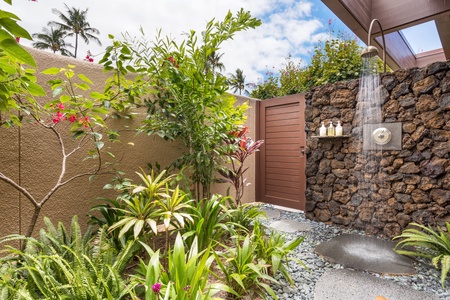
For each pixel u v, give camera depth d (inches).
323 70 175.9
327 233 116.8
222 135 104.6
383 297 65.4
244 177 168.4
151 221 66.2
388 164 112.4
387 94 112.3
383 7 112.8
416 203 105.3
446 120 98.1
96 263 57.5
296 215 147.6
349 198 124.1
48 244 64.0
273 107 170.4
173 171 121.2
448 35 123.3
